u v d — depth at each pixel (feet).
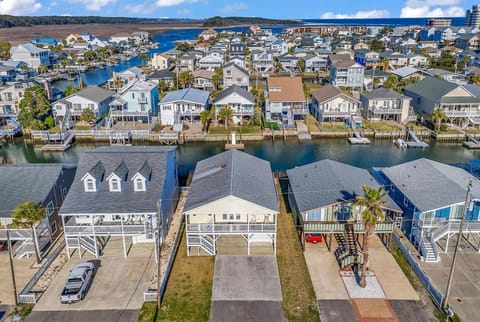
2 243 111.24
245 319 84.02
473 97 228.84
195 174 130.21
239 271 100.63
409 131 223.30
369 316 84.53
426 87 254.06
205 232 105.50
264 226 106.01
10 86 257.75
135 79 312.91
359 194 110.93
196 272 100.42
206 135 220.02
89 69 483.10
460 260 104.32
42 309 87.20
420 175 124.98
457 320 82.74
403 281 96.12
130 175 114.73
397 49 585.22
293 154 203.10
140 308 87.40
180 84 331.16
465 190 110.73
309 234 114.01
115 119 247.91
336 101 233.35
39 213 99.50
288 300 89.86
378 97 241.35
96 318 84.28
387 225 105.81
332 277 97.91
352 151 207.41
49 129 231.30
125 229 105.19
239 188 107.45
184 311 86.58
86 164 117.60
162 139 220.23
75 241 106.01
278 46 550.77
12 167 121.29
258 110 269.03
